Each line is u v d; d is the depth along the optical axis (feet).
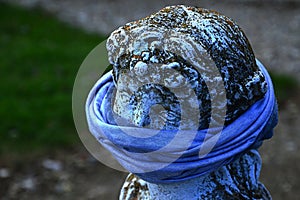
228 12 28.07
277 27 25.84
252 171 4.63
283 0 29.07
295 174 14.21
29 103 16.63
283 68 20.83
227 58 3.91
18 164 14.30
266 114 4.19
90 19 26.81
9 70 18.85
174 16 4.02
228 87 3.94
